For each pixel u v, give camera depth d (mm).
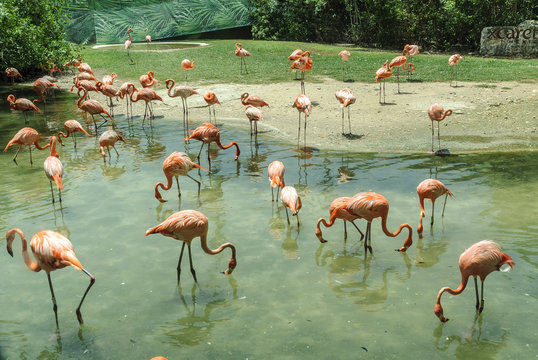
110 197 8117
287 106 14273
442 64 19578
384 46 27453
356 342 4594
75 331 4863
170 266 6062
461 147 10414
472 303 5148
